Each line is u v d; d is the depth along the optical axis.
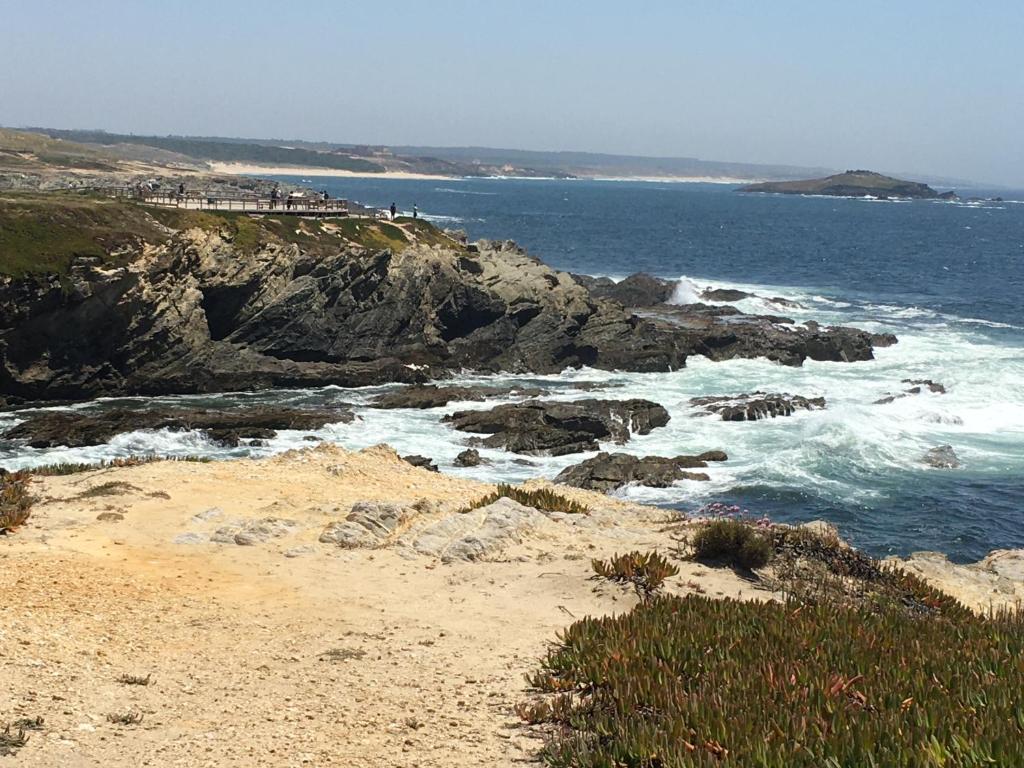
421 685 11.92
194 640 13.34
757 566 16.97
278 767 9.47
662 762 8.92
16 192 65.06
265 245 55.28
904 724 9.10
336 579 16.53
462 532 18.52
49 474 24.06
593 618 13.64
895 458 38.03
